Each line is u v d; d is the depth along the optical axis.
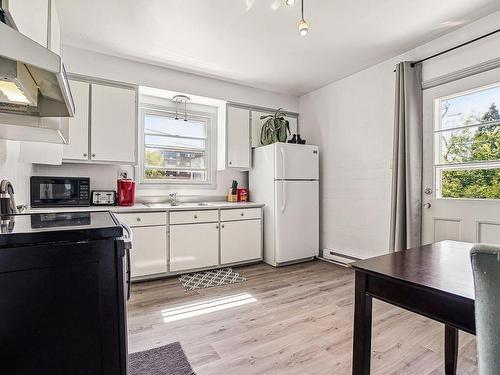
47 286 0.87
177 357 1.66
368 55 3.02
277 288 2.79
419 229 2.73
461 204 2.48
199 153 3.93
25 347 0.85
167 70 3.32
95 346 0.93
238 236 3.50
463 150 2.51
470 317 0.83
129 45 2.80
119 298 0.97
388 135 3.12
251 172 4.04
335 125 3.76
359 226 3.43
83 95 2.83
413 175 2.73
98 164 3.13
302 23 1.96
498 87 2.29
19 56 0.70
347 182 3.59
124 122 3.04
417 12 2.26
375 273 1.07
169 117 3.72
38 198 2.63
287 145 3.62
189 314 2.22
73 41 2.71
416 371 1.53
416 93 2.77
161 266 3.00
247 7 2.21
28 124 1.27
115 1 2.13
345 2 2.13
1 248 0.82
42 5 1.20
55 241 0.88
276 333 1.94
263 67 3.32
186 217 3.15
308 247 3.77
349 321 2.11
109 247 0.95
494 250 0.60
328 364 1.60
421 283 0.94
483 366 0.66
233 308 2.33
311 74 3.53
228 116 3.74
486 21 2.33
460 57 2.49
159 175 3.65
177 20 2.38
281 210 3.56
